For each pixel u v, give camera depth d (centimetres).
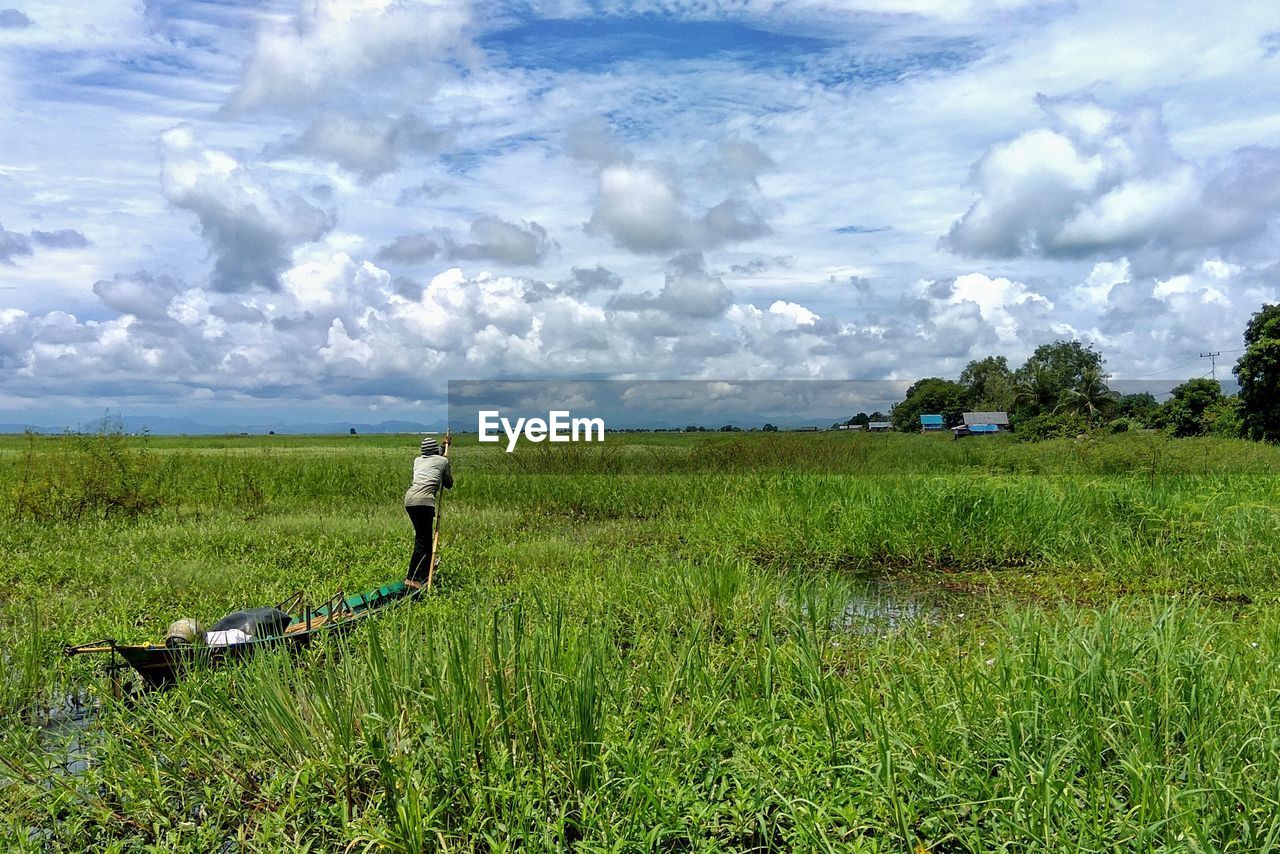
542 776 475
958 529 1332
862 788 444
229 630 722
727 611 870
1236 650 574
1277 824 372
